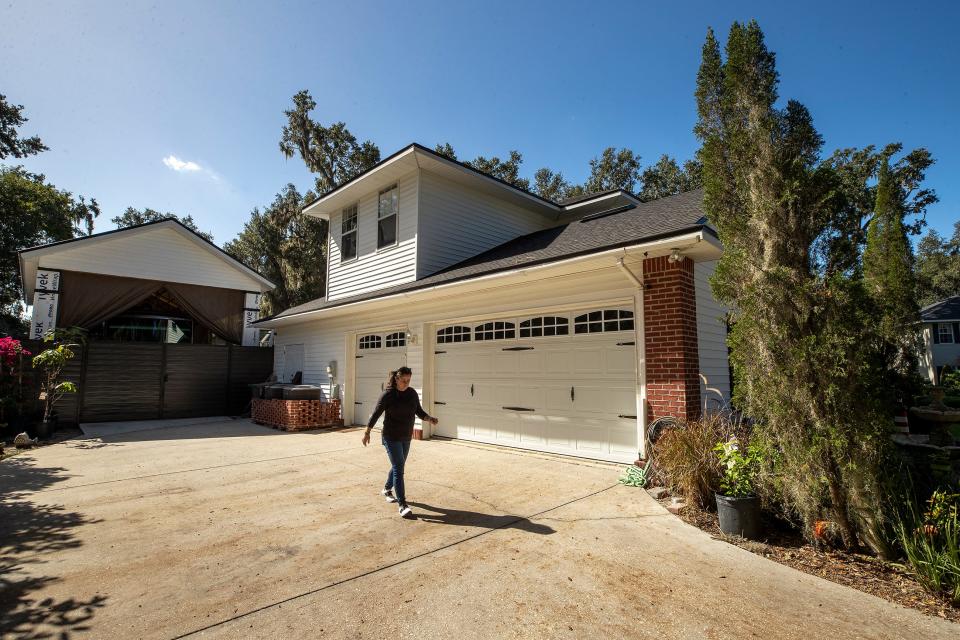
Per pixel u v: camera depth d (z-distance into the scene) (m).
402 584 3.30
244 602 3.05
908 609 2.96
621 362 6.86
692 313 6.50
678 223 6.62
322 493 5.71
